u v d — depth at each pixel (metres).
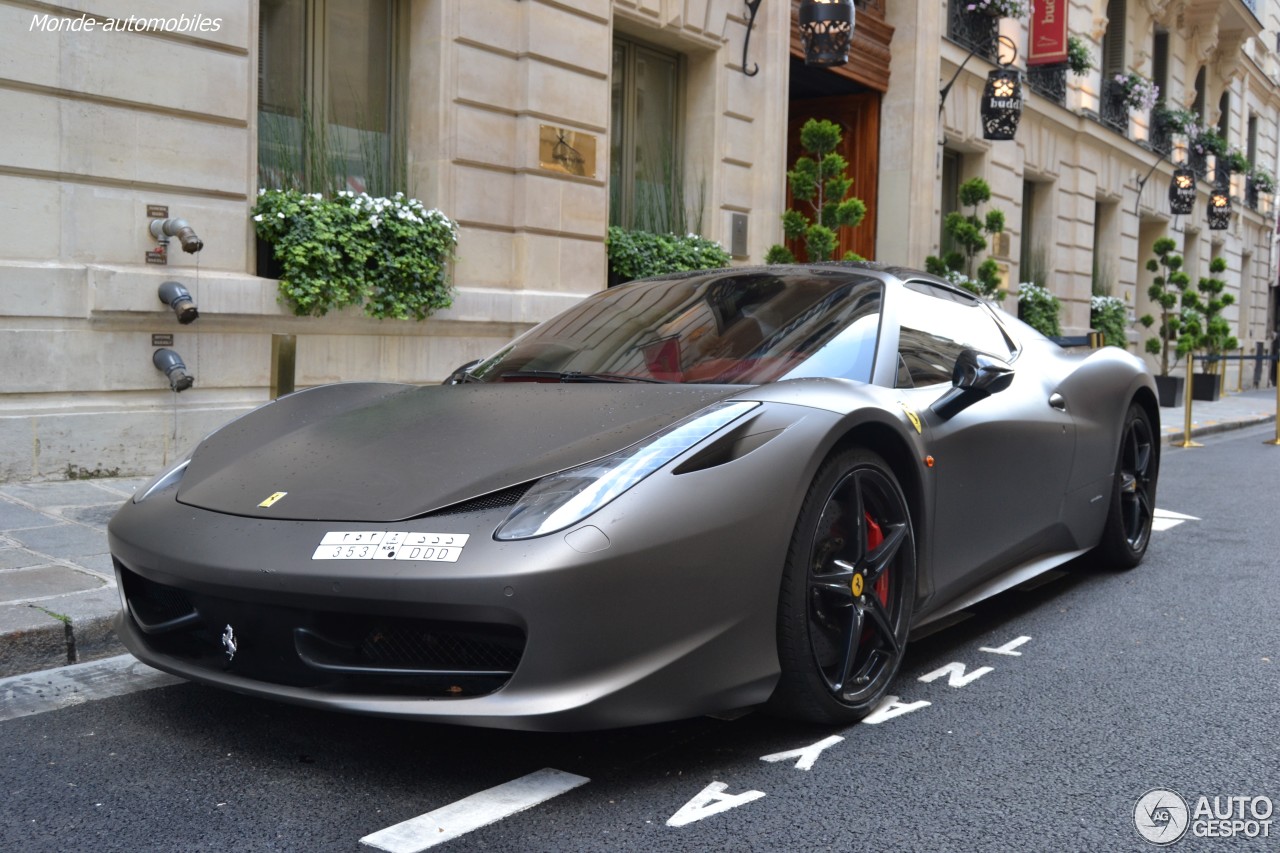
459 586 2.09
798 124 13.76
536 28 8.05
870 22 12.68
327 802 2.21
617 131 9.58
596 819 2.13
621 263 9.16
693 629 2.25
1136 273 21.22
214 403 6.34
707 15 9.80
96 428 5.77
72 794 2.25
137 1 5.88
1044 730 2.68
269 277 6.79
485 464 2.41
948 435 3.11
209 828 2.09
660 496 2.24
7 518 4.71
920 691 2.99
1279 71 31.36
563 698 2.10
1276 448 10.81
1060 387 4.06
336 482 2.46
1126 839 2.08
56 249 5.66
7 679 3.03
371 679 2.24
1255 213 29.53
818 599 2.59
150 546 2.45
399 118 7.76
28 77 5.49
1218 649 3.44
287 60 7.13
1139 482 4.66
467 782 2.31
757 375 2.93
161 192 6.05
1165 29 22.42
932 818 2.16
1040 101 16.33
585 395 2.83
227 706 2.81
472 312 7.71
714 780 2.34
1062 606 4.01
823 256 8.94
